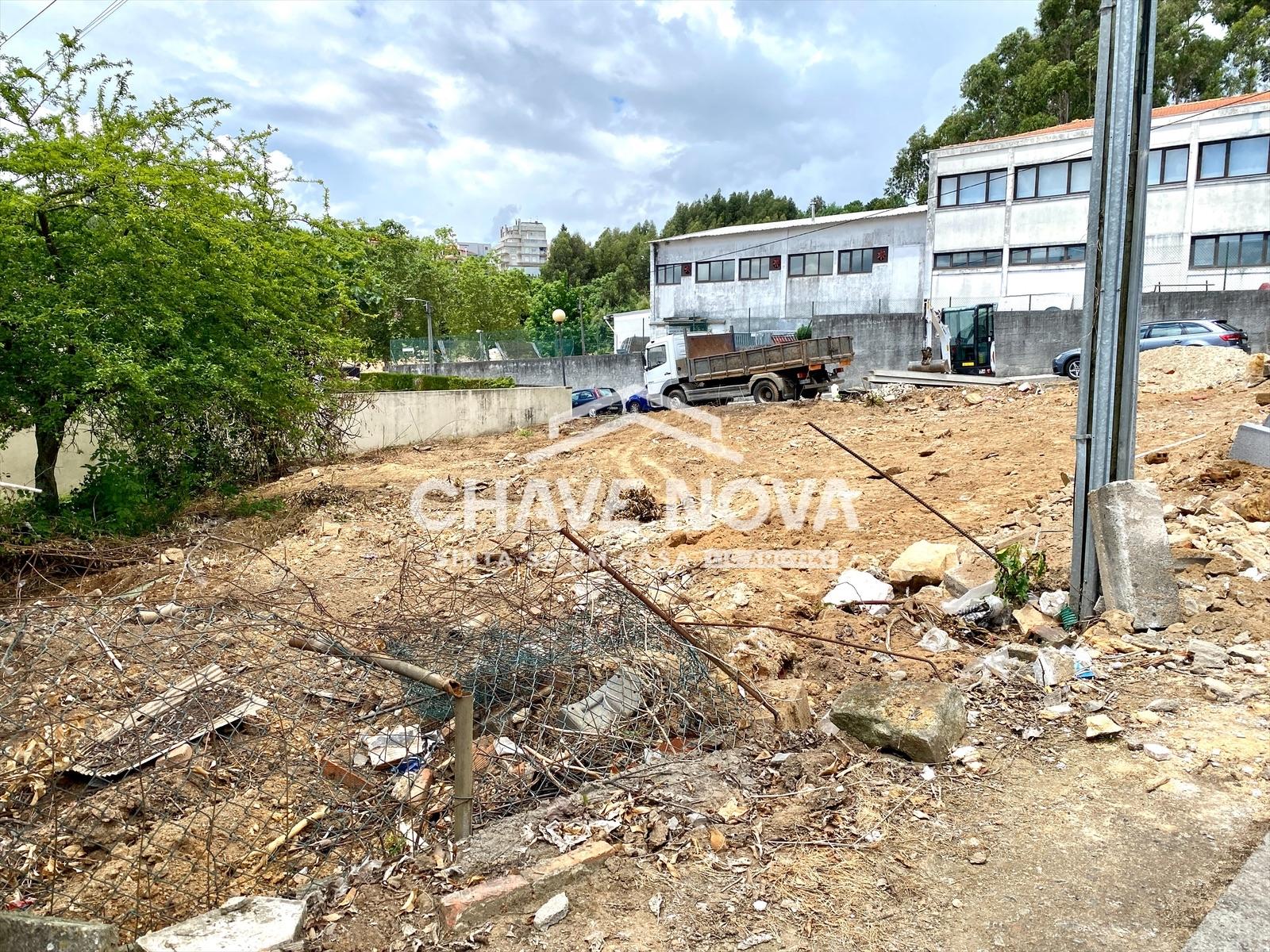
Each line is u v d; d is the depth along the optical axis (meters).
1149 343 19.30
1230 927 2.47
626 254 75.12
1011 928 2.56
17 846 3.50
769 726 4.00
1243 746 3.50
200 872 3.39
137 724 4.06
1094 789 3.29
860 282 35.75
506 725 3.92
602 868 2.94
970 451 12.32
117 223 10.33
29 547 9.20
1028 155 28.89
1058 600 5.50
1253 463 7.82
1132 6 4.67
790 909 2.69
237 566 9.00
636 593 4.23
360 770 3.87
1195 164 25.75
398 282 36.06
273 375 12.16
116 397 10.70
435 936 2.65
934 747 3.55
